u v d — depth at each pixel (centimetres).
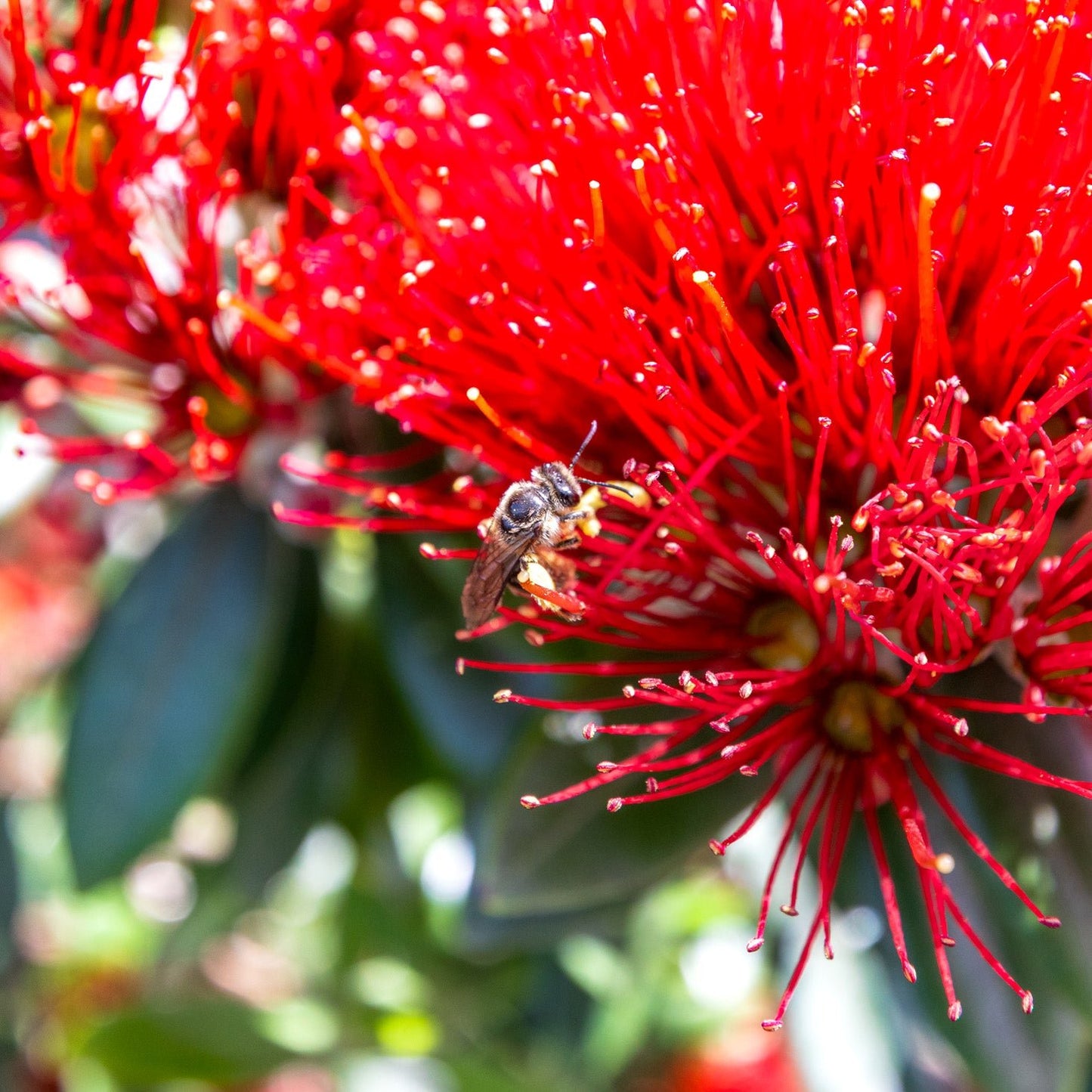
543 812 22
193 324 22
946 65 20
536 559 21
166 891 30
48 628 33
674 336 20
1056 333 20
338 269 22
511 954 27
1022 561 20
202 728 23
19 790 29
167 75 23
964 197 21
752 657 21
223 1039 27
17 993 29
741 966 29
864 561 20
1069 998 21
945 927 20
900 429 20
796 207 20
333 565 25
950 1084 25
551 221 21
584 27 21
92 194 22
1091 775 21
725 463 21
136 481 23
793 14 21
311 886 30
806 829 21
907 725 21
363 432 23
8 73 23
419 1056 27
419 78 22
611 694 22
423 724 24
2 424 24
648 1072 30
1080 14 20
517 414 21
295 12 22
